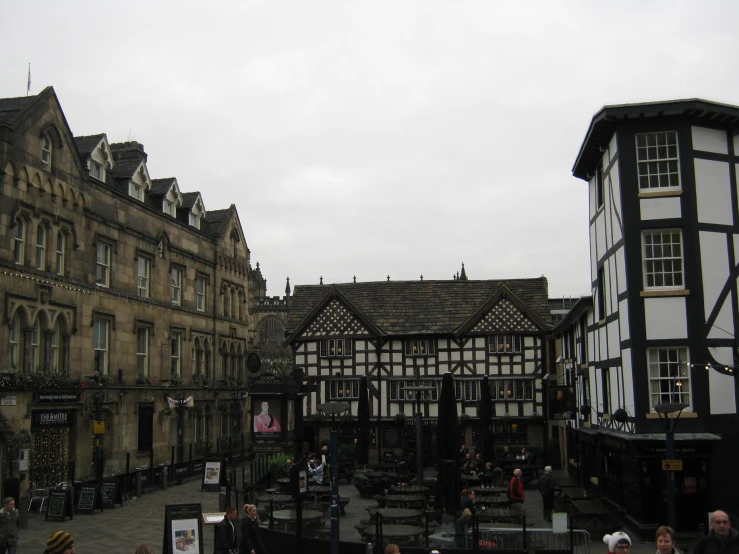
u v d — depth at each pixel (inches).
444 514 675.4
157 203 1375.5
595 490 968.3
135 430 1198.3
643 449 721.6
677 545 661.3
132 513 843.4
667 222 765.3
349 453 1445.6
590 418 1008.9
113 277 1163.3
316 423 1493.6
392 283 1642.5
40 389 932.0
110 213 1159.0
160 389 1285.7
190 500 951.6
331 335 1529.3
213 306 1553.9
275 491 870.4
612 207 831.7
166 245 1349.7
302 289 1674.5
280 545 608.7
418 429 918.4
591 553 632.4
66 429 1013.8
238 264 1699.1
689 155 769.6
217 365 1561.3
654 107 765.9
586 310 1028.5
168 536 510.3
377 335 1507.1
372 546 559.8
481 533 586.9
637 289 761.6
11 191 912.3
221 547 482.6
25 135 941.2
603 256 892.6
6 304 893.8
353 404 1502.2
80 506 836.6
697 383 736.3
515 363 1478.8
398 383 1493.6
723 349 746.2
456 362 1493.6
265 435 852.6
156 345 1293.1
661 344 749.9
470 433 1464.1
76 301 1049.5
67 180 1037.2
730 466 723.4
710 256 760.3
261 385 859.4
